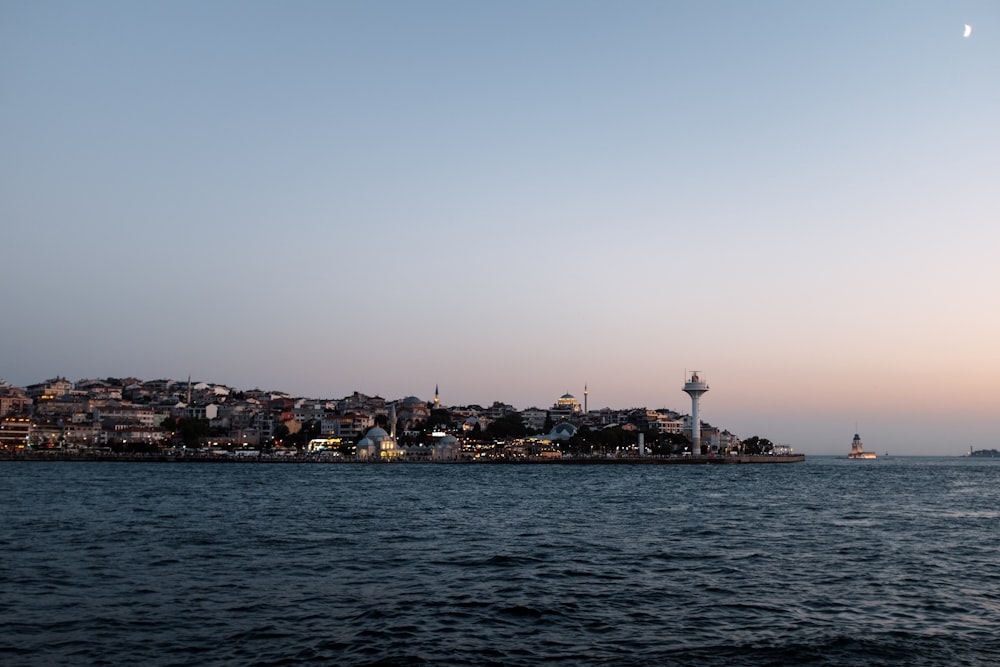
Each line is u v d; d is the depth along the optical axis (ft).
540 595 147.74
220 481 629.92
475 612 133.18
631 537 242.17
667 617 130.82
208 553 197.16
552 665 103.65
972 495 515.50
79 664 102.22
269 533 242.78
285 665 102.53
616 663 104.73
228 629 120.06
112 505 349.82
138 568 172.55
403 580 162.61
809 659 107.14
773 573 173.78
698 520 302.45
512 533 252.01
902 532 263.29
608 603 141.28
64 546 205.67
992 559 199.00
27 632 116.88
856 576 170.60
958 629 123.65
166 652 107.76
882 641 115.96
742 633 120.47
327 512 327.06
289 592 148.05
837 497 472.03
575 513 334.65
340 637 115.96
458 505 379.96
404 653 107.86
